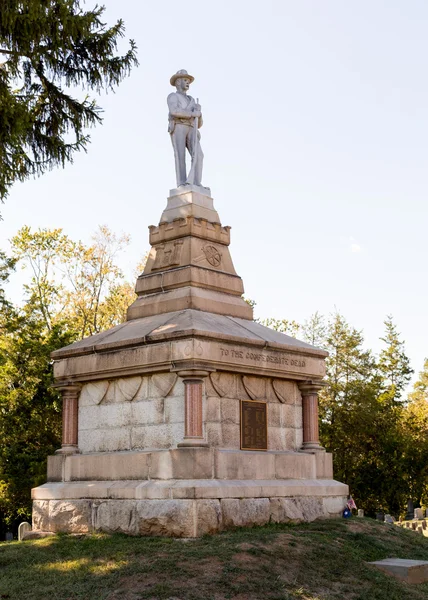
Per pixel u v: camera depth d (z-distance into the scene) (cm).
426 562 1439
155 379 1587
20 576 1252
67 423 1725
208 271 1764
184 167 1903
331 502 1712
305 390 1767
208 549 1309
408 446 4150
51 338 3347
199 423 1498
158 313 1731
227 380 1595
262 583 1186
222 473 1505
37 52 1695
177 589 1138
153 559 1270
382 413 4312
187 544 1363
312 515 1656
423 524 2953
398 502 4112
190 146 1903
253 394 1645
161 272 1786
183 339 1510
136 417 1611
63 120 1803
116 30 1802
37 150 1798
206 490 1438
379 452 4178
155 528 1446
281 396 1712
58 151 1805
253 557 1287
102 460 1609
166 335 1530
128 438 1617
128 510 1502
